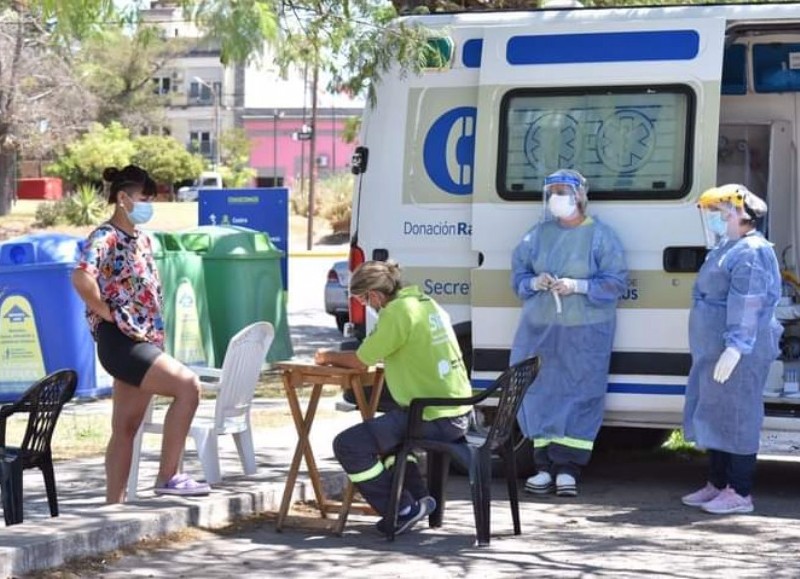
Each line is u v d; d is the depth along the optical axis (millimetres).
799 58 22078
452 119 20688
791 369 19641
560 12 20219
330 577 14750
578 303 19297
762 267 17969
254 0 19531
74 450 23312
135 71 133625
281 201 39344
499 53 20156
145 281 16750
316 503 18344
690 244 19281
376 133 21062
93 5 21312
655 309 19391
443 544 16453
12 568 14141
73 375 16234
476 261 20484
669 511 18672
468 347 20656
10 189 121125
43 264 29391
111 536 15570
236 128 159750
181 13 20984
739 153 22828
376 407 17516
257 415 26938
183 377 16953
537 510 18719
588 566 15344
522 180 20031
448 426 16297
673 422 19625
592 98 19781
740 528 17547
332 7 22219
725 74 22375
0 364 29438
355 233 21203
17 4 25594
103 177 16859
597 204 19688
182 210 113750
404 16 21703
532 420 19531
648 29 19625
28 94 99875
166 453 17391
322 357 16906
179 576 14727
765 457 23781
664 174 19453
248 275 33844
